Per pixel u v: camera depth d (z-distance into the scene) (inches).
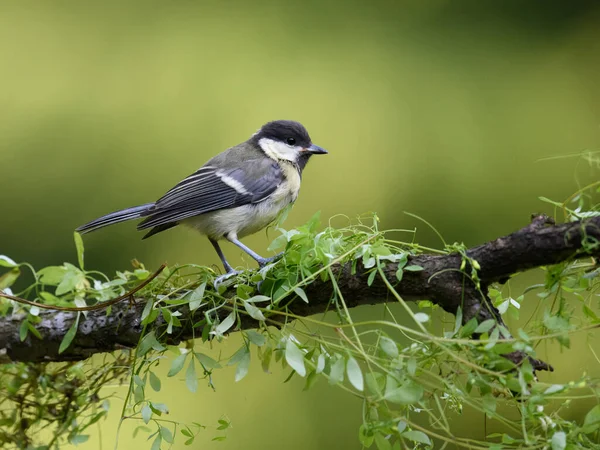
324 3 492.4
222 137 458.9
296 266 203.9
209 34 488.4
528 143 443.5
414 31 488.1
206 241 434.3
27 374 237.6
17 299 221.9
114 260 431.8
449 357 175.9
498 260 179.2
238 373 192.2
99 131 462.9
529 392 164.9
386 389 167.8
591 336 186.9
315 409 368.2
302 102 466.3
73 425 231.9
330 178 449.1
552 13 476.1
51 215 439.2
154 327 222.1
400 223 433.4
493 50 474.3
